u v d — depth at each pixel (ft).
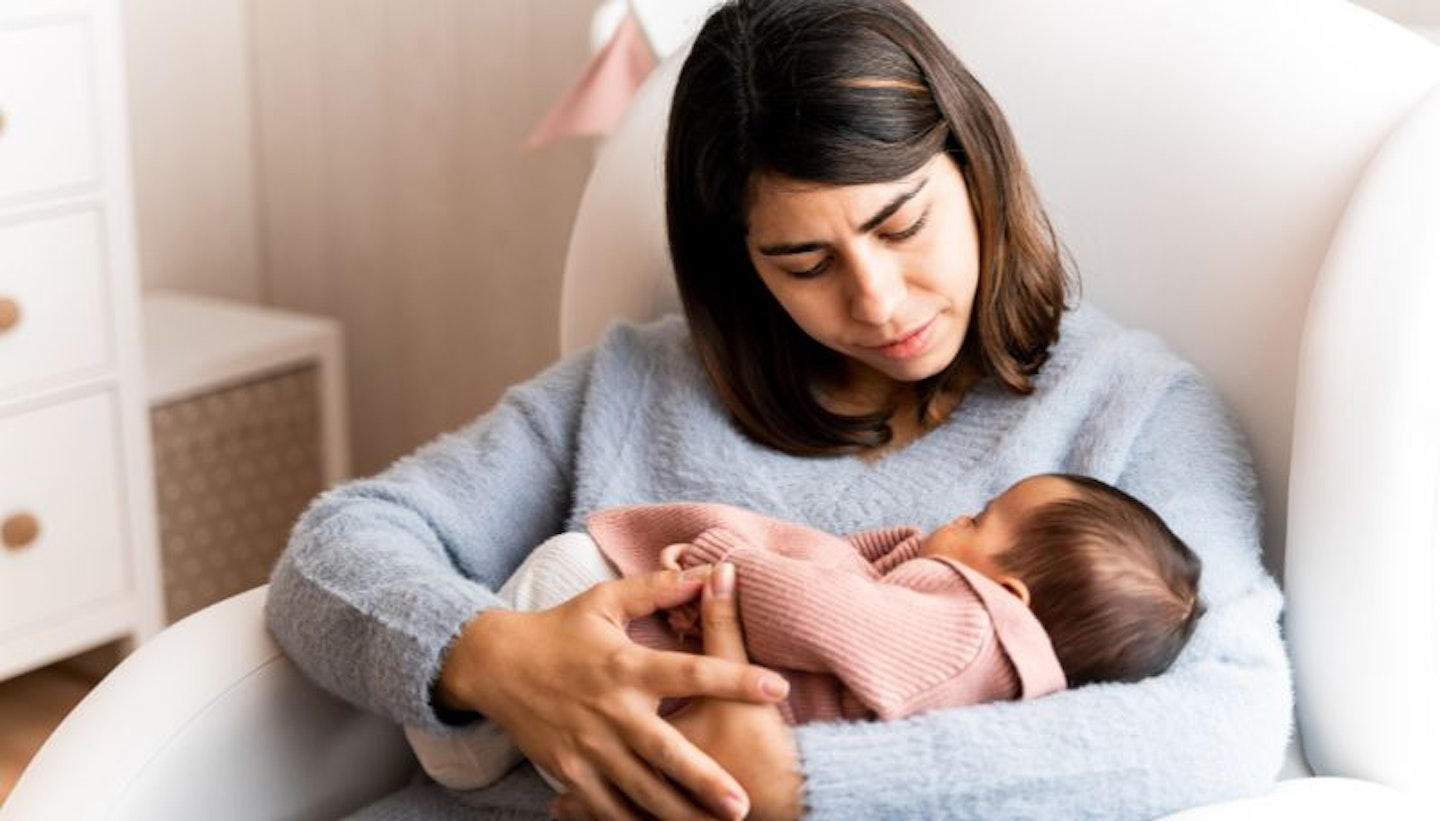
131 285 7.51
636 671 3.56
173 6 9.20
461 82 8.73
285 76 9.44
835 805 3.45
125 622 7.75
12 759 7.58
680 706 3.71
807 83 3.83
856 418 4.39
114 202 7.40
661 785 3.55
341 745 4.35
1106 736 3.50
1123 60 4.37
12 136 7.05
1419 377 3.71
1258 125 4.18
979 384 4.35
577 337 5.02
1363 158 4.03
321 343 8.60
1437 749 3.78
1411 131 3.90
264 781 4.17
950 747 3.45
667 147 4.26
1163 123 4.30
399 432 9.58
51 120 7.16
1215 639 3.71
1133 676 3.66
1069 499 3.68
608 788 3.65
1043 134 4.45
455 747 4.12
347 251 9.48
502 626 3.79
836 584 3.53
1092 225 4.41
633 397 4.62
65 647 7.55
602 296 4.95
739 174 3.93
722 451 4.45
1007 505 3.75
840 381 4.48
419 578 3.99
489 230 8.86
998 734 3.47
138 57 9.12
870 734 3.47
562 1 8.23
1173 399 4.13
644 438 4.56
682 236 4.37
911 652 3.50
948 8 4.60
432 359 9.31
